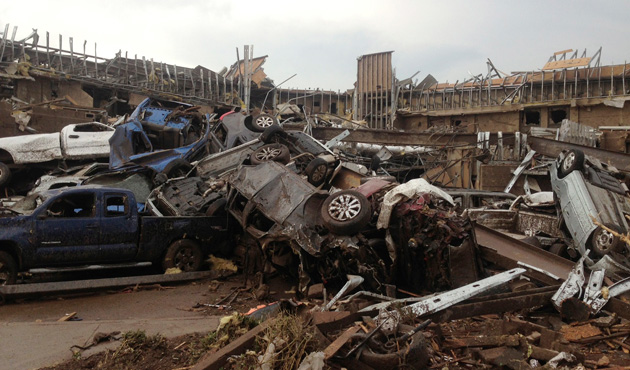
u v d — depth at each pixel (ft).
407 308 16.83
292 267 27.02
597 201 26.32
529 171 58.23
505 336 15.52
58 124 63.62
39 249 25.57
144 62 96.27
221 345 15.25
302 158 40.68
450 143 67.41
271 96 133.59
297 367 13.26
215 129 50.31
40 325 18.90
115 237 28.04
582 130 77.71
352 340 14.16
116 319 21.83
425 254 23.40
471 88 118.21
